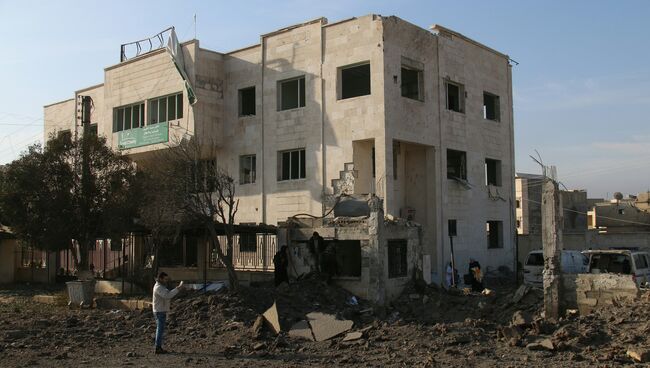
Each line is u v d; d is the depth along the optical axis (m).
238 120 31.69
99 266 32.00
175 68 31.77
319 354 13.76
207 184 20.78
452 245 28.42
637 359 12.14
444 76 30.03
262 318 16.20
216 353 13.81
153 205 21.06
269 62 30.61
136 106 34.22
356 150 27.38
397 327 16.17
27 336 15.56
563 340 13.77
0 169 23.67
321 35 28.64
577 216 55.88
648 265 23.14
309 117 28.83
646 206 51.94
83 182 23.00
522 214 53.84
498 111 34.59
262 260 27.64
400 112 27.02
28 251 34.56
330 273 20.31
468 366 12.17
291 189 29.27
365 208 24.45
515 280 32.06
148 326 16.92
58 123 43.34
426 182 29.20
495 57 34.53
